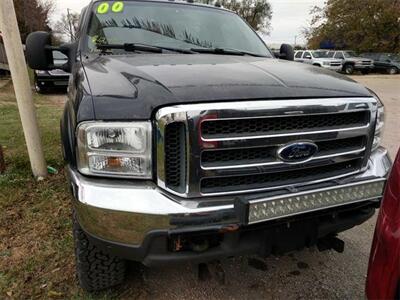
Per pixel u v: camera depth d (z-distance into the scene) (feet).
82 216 6.40
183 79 6.72
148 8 11.37
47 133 20.34
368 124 7.43
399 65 88.94
